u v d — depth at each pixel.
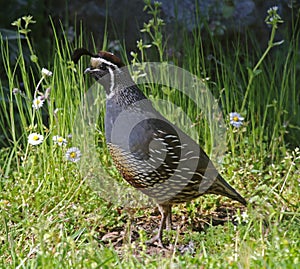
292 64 11.83
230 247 7.27
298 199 9.05
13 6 13.00
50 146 9.68
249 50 12.54
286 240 7.13
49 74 9.27
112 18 12.61
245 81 11.37
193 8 12.42
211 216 8.92
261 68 11.59
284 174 9.80
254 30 12.48
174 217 8.95
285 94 11.48
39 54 12.38
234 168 9.66
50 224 8.11
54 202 8.88
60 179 9.23
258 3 12.60
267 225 8.20
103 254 7.08
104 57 8.07
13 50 12.40
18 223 8.36
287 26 12.48
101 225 8.51
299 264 6.47
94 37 12.71
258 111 10.73
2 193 9.01
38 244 7.52
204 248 7.36
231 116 9.89
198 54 11.02
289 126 10.68
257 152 10.29
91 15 12.72
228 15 12.38
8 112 11.85
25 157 9.32
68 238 7.09
